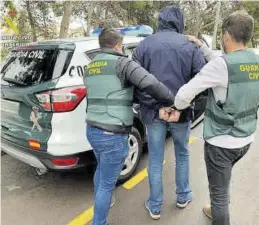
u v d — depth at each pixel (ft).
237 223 9.82
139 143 12.62
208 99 7.66
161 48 8.71
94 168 12.66
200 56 8.82
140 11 49.60
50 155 10.12
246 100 7.22
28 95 10.30
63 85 10.05
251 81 7.14
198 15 62.39
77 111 10.16
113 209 10.61
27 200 11.39
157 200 9.93
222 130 7.40
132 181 12.32
